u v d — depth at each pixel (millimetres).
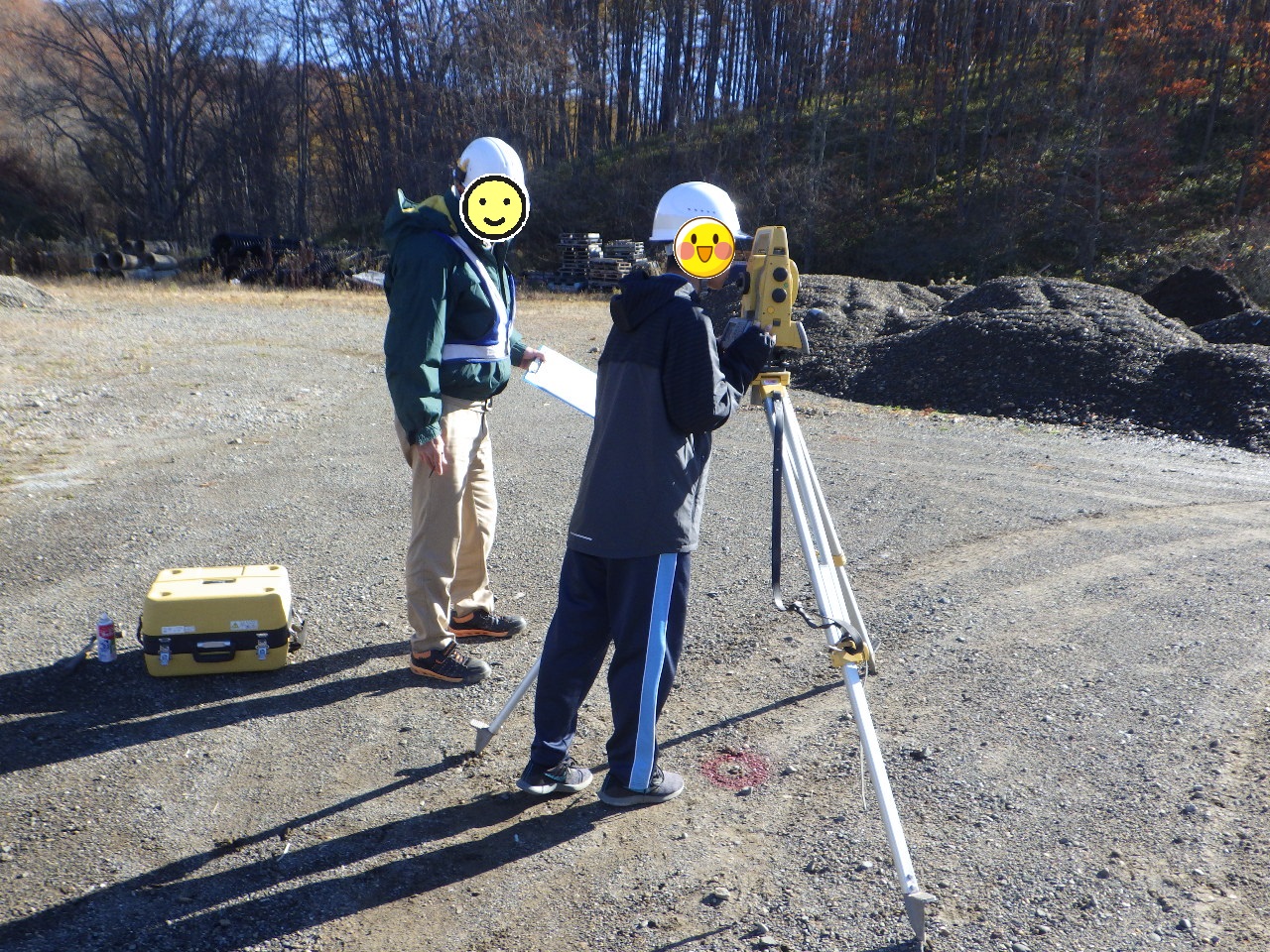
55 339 12680
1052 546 4965
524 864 2445
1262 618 3889
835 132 44312
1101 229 34000
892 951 2070
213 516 5574
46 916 2227
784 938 2133
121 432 7836
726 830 2580
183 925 2205
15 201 43125
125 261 25578
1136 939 2086
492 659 3695
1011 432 8453
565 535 5305
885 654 3691
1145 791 2672
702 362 2367
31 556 4832
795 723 3174
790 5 45031
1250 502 5883
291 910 2262
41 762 2916
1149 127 36375
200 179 48625
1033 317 10555
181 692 3389
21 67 43844
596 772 2916
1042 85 41781
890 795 2172
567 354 13586
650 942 2141
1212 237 31812
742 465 6984
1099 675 3422
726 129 47094
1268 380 8406
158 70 45562
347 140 51594
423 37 45594
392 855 2482
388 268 3102
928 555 4883
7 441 7344
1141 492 6168
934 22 45750
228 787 2799
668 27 49250
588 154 46406
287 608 3576
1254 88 37344
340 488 6219
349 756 2986
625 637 2527
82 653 3600
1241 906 2180
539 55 44844
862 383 10875
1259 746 2889
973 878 2322
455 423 3271
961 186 37906
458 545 3441
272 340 13602
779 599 2344
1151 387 9070
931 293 16250
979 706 3229
